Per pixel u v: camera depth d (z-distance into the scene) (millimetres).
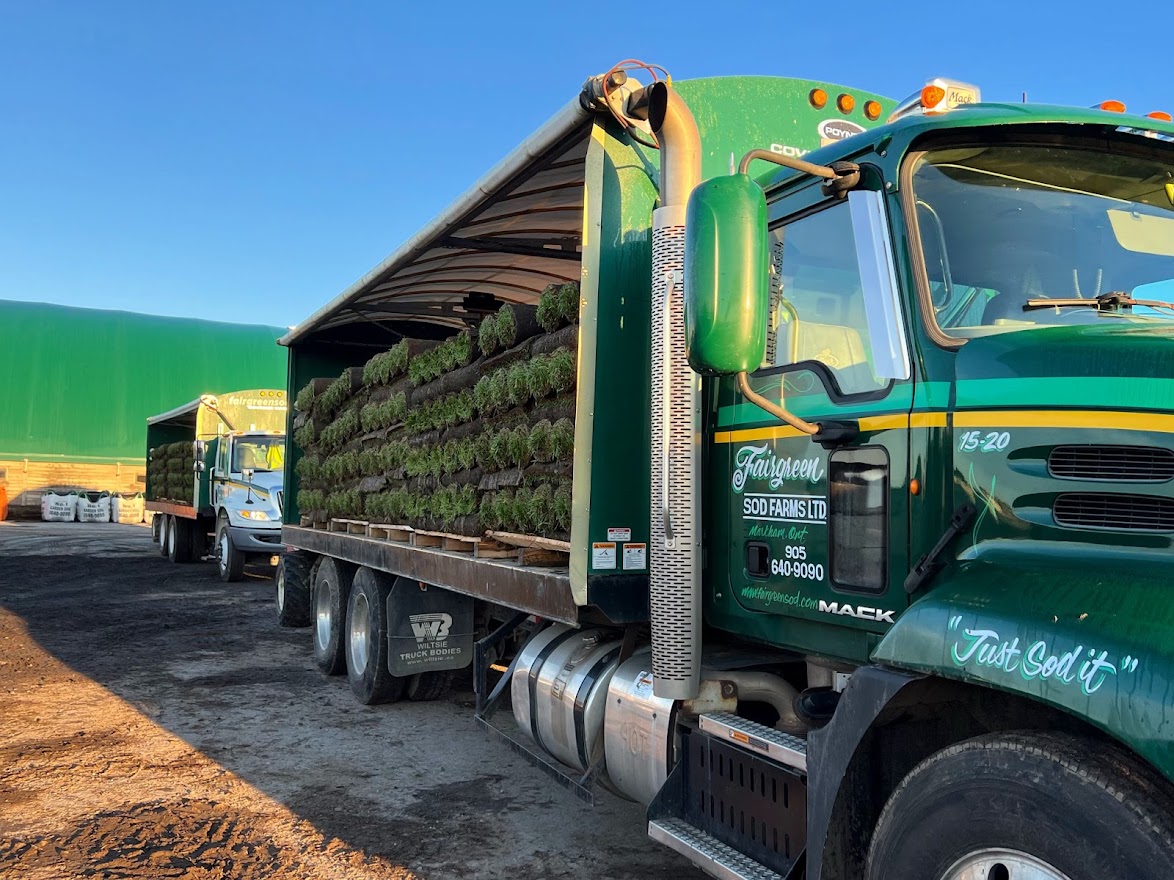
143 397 43688
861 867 2789
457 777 5738
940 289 2920
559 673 4648
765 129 4250
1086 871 2078
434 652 7141
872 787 2785
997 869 2293
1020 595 2416
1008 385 2643
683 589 3566
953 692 2629
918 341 2900
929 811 2451
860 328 3145
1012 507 2602
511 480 4922
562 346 4441
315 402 8953
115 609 12797
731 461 3701
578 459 3998
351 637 7707
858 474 3086
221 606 13242
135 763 5961
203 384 45594
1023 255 3012
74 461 41094
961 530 2709
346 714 7203
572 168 4664
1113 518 2418
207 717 7113
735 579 3666
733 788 3398
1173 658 2020
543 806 5250
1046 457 2553
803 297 3414
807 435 3324
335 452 8508
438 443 5941
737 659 3898
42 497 37188
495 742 6457
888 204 3014
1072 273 3039
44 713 7211
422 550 6117
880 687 2633
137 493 38719
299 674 8680
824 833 2758
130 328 45438
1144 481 2371
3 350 41812
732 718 3510
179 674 8664
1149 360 2418
